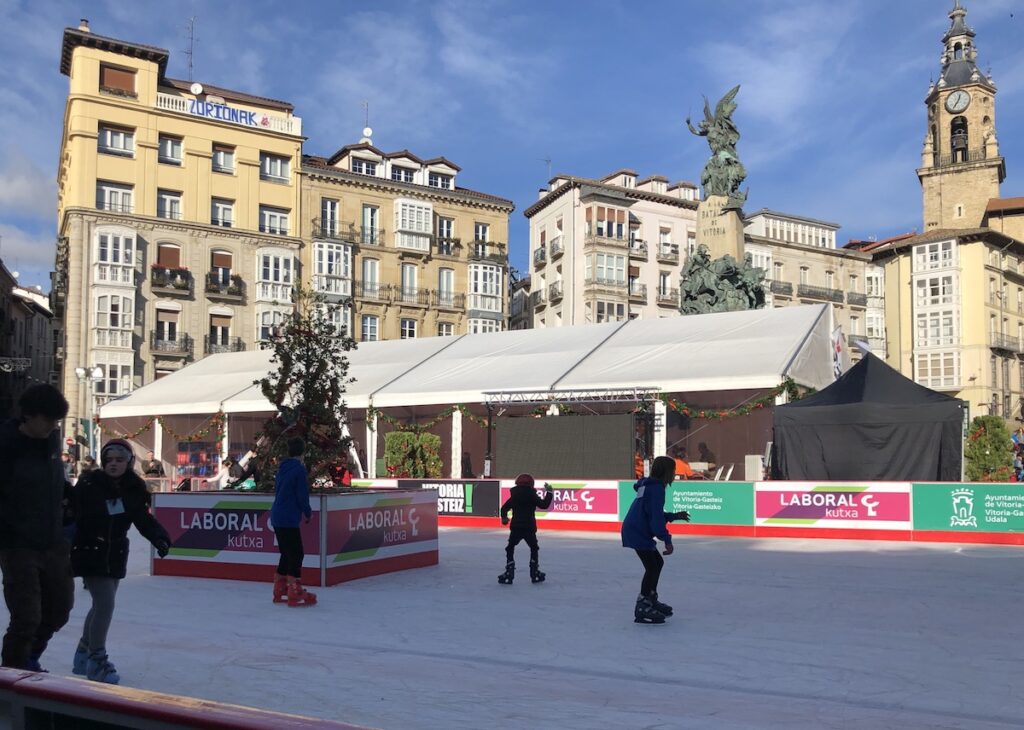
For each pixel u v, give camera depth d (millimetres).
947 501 15453
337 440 12664
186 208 47250
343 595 9969
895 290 69625
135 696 2434
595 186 62188
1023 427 25766
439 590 10312
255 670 6238
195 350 46969
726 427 20828
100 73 45219
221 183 48594
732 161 35281
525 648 7051
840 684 5902
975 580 10898
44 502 5066
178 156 47531
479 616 8539
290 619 8430
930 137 74750
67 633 7578
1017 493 14898
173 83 48688
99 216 44406
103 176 44875
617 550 14539
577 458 20625
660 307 65125
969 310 64688
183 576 11797
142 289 45594
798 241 73062
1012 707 5359
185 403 28203
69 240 44219
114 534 5707
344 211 53312
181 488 25031
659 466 8258
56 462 5172
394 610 8930
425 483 20156
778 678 6059
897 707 5352
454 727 4859
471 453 23812
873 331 74875
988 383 63812
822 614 8570
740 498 16969
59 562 5242
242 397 26969
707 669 6328
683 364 22047
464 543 15750
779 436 18578
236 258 48688
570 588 10383
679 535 17281
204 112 47875
